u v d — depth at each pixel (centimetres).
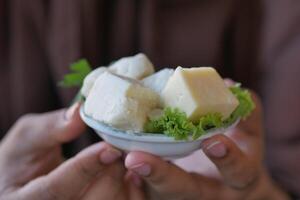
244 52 68
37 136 44
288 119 66
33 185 40
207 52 64
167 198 39
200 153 45
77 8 60
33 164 44
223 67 68
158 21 63
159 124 32
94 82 37
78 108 43
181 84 32
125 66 37
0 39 66
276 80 67
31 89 65
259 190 45
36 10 62
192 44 64
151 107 33
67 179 38
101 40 63
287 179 65
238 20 67
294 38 66
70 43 60
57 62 62
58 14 61
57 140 44
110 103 33
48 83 66
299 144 66
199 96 32
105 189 41
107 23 63
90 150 38
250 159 39
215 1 64
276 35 67
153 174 36
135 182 43
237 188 41
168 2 64
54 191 39
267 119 68
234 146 36
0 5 64
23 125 45
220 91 33
